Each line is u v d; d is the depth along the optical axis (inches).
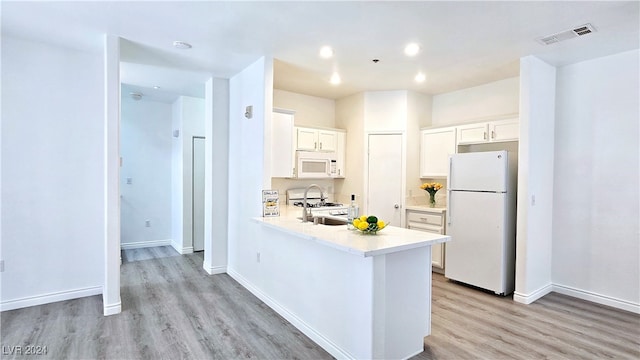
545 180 147.1
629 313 129.3
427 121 204.8
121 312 127.1
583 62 143.0
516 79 168.7
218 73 165.6
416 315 100.3
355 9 98.5
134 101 233.8
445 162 188.2
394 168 196.4
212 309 131.4
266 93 140.4
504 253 147.1
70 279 138.6
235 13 101.4
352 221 112.3
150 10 100.1
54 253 135.3
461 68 153.8
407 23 107.3
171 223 248.4
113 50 120.0
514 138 159.5
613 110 135.3
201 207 227.0
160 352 100.0
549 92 147.4
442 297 146.6
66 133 136.6
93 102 141.6
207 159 181.6
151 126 239.8
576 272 145.6
